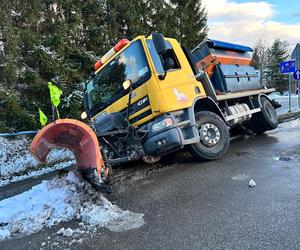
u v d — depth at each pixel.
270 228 4.02
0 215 5.20
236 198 5.05
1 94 11.84
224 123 7.64
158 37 6.26
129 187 6.12
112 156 6.76
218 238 3.90
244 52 10.59
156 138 6.37
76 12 15.07
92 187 5.41
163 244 3.90
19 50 12.73
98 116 7.29
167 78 6.59
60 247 4.09
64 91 13.54
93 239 4.20
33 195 5.74
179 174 6.61
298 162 6.68
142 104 6.53
